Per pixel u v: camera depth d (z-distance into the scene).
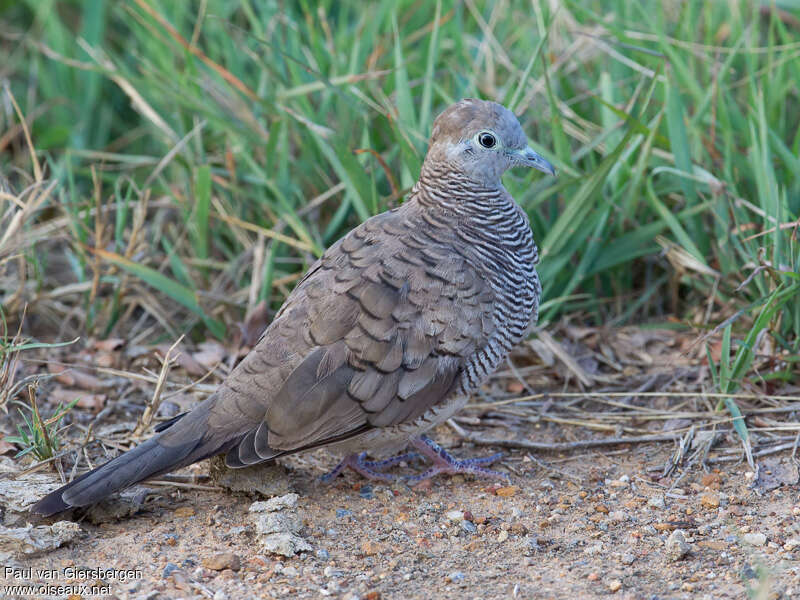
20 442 8.93
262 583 7.43
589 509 8.57
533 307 9.05
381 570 7.64
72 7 15.75
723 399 9.84
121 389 10.64
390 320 8.25
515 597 7.23
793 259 9.84
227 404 8.22
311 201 12.09
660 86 11.73
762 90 10.99
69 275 12.88
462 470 9.17
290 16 13.11
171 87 12.16
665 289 11.91
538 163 8.86
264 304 11.11
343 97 11.07
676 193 11.67
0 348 9.26
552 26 12.86
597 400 10.38
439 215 8.73
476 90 12.16
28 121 13.43
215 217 12.31
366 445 8.69
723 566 7.59
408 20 13.94
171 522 8.32
